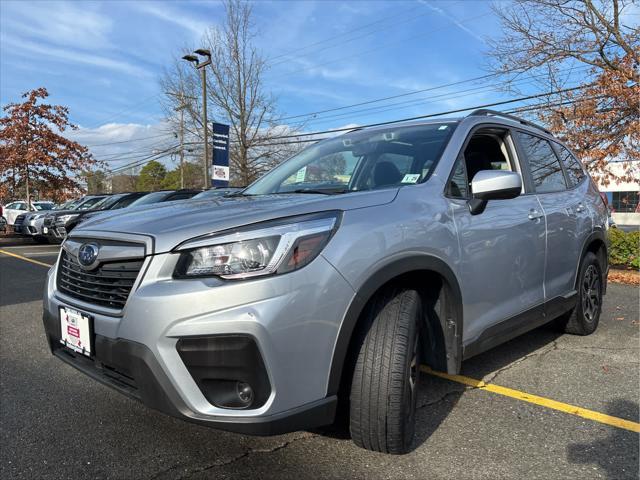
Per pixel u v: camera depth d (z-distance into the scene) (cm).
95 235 250
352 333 231
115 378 235
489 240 306
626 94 1028
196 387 205
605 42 1199
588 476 237
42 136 2048
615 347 436
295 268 209
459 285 281
